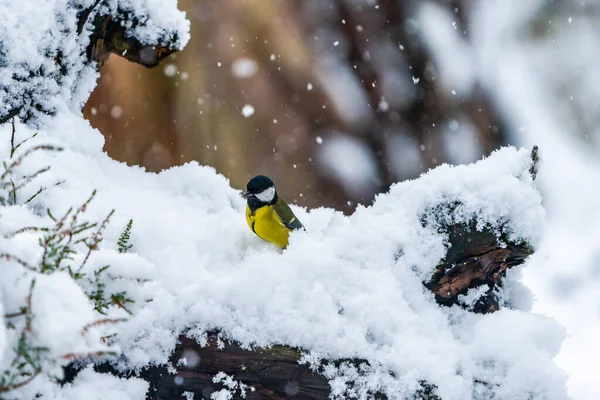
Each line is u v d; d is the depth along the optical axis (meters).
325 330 4.94
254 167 7.36
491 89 7.65
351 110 7.39
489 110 7.61
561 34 7.87
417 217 5.03
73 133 5.14
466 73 7.59
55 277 4.82
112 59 7.13
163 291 4.94
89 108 7.27
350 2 7.47
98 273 4.89
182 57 7.34
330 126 7.42
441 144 7.36
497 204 5.02
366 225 5.03
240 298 4.95
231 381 4.93
